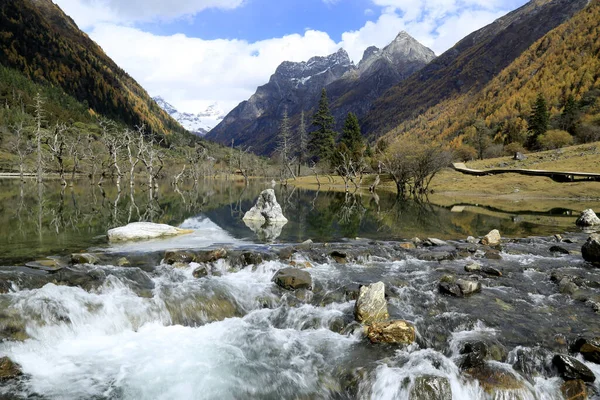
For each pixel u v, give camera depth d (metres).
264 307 9.93
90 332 7.90
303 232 20.55
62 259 11.95
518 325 8.73
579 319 9.08
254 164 128.88
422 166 52.19
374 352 7.57
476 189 55.28
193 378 6.61
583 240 18.95
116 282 9.75
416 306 9.77
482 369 6.82
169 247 14.83
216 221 24.45
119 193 46.88
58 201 33.94
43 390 6.09
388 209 34.47
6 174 74.38
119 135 66.00
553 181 52.53
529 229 22.95
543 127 100.69
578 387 6.44
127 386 6.30
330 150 100.25
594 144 75.94
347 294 10.37
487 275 12.54
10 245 14.45
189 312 9.16
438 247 16.70
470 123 189.25
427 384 6.25
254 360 7.32
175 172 95.50
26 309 7.62
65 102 166.75
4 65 171.38
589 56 160.00
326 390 6.52
